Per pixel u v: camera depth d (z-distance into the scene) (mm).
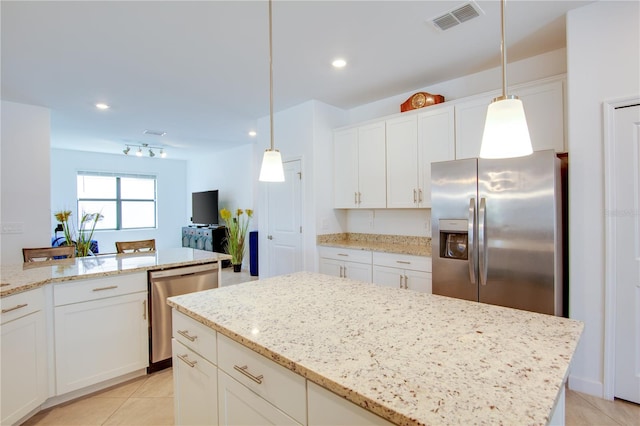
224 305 1464
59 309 2094
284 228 4184
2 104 3635
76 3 1999
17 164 3697
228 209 7203
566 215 2453
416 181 3260
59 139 5871
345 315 1321
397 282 3131
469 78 3201
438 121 3098
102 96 3617
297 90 3541
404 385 794
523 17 2240
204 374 1348
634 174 2008
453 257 2646
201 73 3074
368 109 4039
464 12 2176
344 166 3920
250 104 3975
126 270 2363
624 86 2016
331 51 2689
